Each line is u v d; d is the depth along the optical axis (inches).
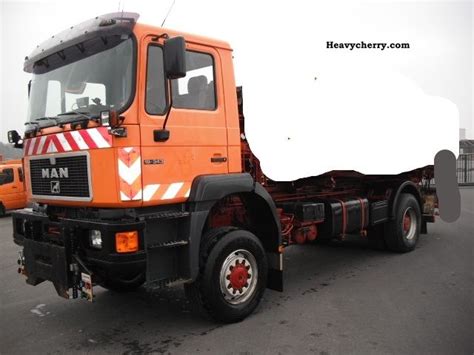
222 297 172.6
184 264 163.8
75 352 155.9
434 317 176.7
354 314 182.2
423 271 248.5
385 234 298.4
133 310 197.8
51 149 172.2
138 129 151.4
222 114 180.7
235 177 179.6
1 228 493.7
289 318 180.4
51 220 175.9
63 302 212.7
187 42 169.2
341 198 267.0
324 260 283.1
